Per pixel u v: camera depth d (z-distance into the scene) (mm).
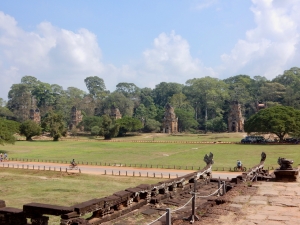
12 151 81250
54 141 113750
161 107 191375
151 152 76250
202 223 11258
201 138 120375
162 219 12039
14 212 11406
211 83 175250
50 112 146000
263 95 162000
